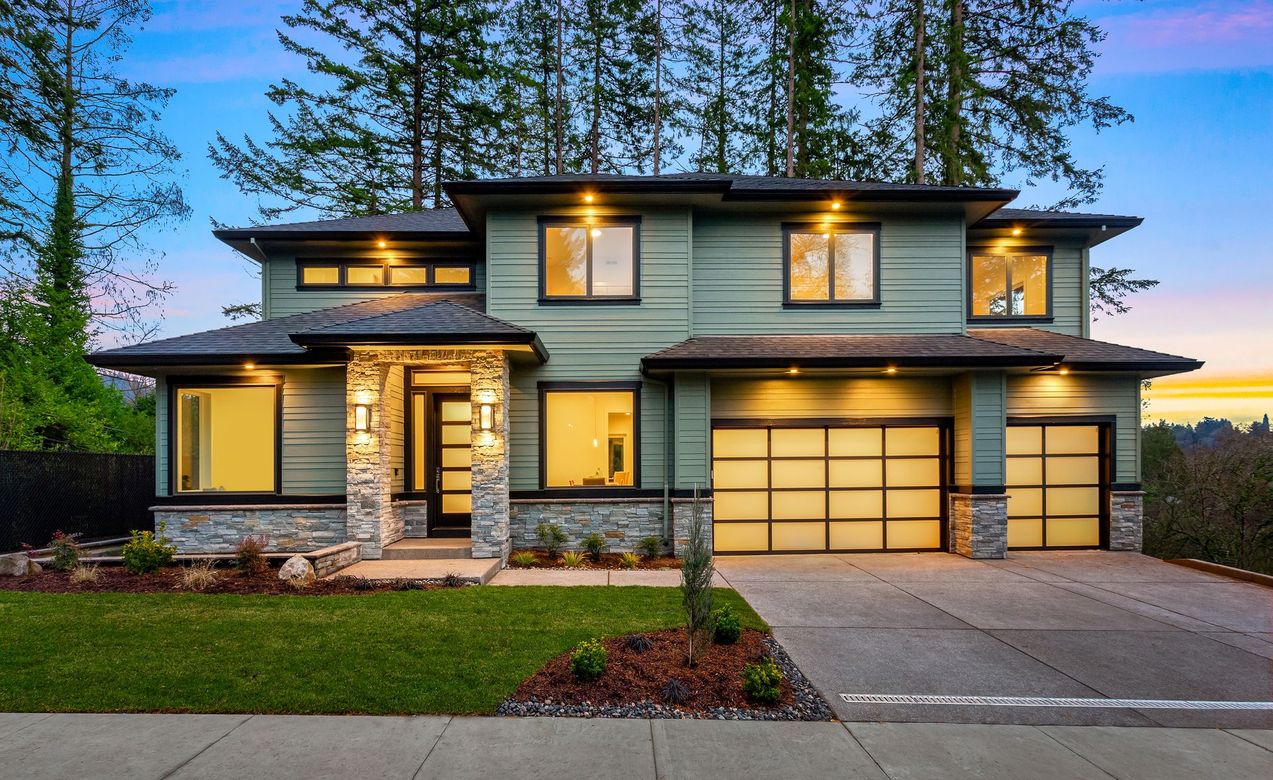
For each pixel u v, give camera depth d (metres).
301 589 7.99
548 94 24.97
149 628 6.25
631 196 11.55
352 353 10.16
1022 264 13.50
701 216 12.36
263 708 4.58
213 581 8.24
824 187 11.85
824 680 5.36
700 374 11.25
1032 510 12.48
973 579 9.47
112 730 4.24
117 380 21.56
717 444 12.09
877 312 12.38
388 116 22.84
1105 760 4.03
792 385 12.01
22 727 4.27
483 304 12.36
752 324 12.30
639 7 24.44
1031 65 19.08
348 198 22.64
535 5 24.47
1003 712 4.76
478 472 10.12
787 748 4.12
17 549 10.87
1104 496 12.44
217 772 3.72
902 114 20.62
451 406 11.93
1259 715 4.76
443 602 7.38
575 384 11.61
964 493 11.48
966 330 12.72
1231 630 6.89
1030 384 12.48
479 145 23.92
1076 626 7.01
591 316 11.73
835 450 12.12
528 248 11.71
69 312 16.41
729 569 10.27
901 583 9.17
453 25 22.47
